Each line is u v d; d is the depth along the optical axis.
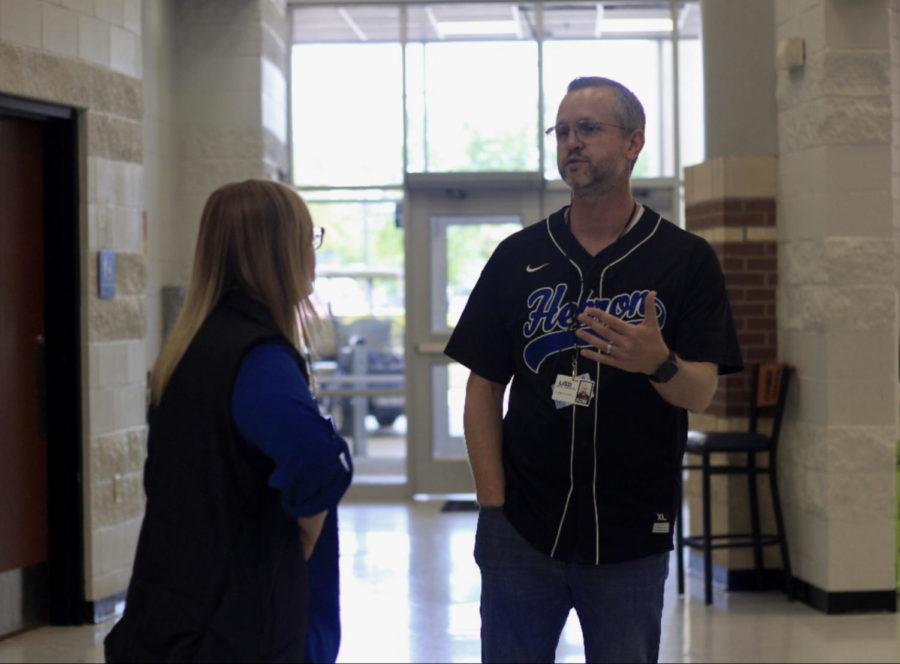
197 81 6.97
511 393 2.43
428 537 6.96
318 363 8.51
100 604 4.91
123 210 5.10
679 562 5.43
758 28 5.52
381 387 8.55
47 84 4.60
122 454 5.07
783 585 5.50
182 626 1.77
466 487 8.40
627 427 2.28
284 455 1.74
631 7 8.27
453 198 8.38
